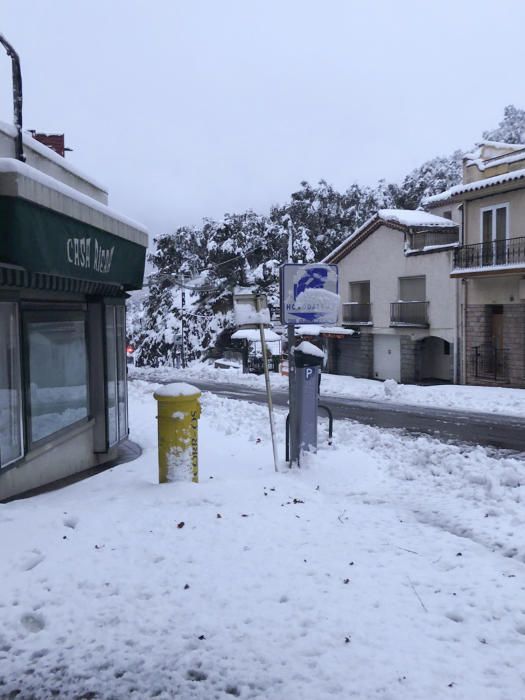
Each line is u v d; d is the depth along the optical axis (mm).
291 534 4969
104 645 3311
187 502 5691
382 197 46594
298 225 44594
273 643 3305
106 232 7656
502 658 3150
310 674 3021
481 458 8562
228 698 2879
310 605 3719
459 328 26500
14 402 6340
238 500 5855
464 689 2871
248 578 4102
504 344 24438
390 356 31031
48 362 7344
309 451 7996
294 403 7898
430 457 8547
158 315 51531
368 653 3188
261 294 7723
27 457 6641
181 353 46281
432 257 27828
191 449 6449
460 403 18422
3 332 6164
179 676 3047
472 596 3887
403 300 30047
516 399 18312
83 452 8391
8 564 4242
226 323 45750
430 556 4609
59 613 3629
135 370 36844
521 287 23281
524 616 3623
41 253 5762
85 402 8492
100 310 8688
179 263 51531
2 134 6457
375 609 3686
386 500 6570
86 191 9219
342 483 7328
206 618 3568
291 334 7863
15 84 7102
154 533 4879
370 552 4656
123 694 2932
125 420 9883
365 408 17453
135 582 4020
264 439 10344
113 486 6629
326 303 7793
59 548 4531
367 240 31953
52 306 7477
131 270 8938
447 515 5914
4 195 5234
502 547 5004
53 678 3047
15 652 3252
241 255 43531
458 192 25328
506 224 23969
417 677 2965
